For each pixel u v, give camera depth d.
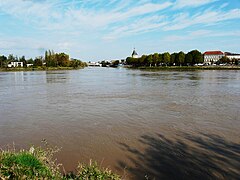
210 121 15.41
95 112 18.53
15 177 5.14
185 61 113.19
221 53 174.00
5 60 137.38
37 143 11.71
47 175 5.52
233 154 10.13
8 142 11.92
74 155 10.10
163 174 8.41
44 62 130.25
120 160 9.60
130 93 29.55
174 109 19.31
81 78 59.47
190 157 9.87
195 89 32.97
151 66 126.19
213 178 8.11
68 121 15.85
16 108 20.34
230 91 30.58
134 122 15.43
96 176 5.77
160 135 12.74
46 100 24.50
